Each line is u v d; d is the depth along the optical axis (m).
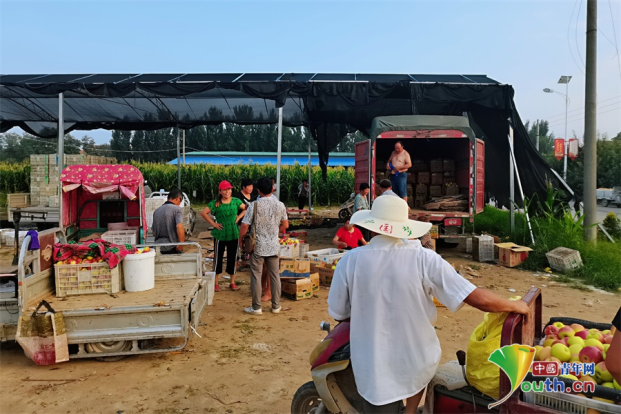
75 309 5.05
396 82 12.81
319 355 3.10
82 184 8.91
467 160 14.34
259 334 6.18
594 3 11.97
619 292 8.82
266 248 6.96
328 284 8.89
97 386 4.59
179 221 7.62
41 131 21.23
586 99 12.13
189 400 4.32
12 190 28.78
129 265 5.75
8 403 4.22
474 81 14.49
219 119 20.56
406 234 2.76
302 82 12.64
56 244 5.85
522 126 13.70
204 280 6.44
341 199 31.11
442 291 2.73
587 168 12.09
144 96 16.73
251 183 8.80
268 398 4.38
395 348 2.76
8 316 5.16
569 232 11.84
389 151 16.72
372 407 2.80
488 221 16.22
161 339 5.91
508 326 2.75
